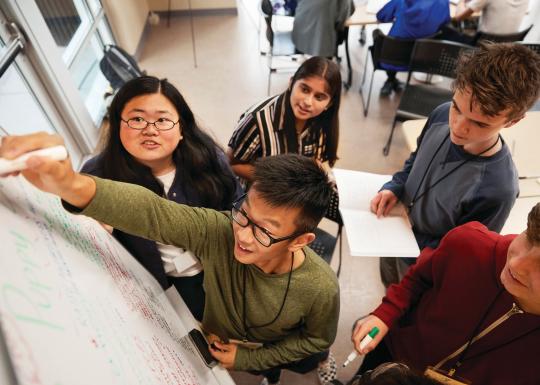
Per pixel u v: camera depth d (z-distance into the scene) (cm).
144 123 92
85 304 45
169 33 448
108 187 63
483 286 76
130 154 102
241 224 71
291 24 354
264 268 80
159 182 108
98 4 320
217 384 79
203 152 111
